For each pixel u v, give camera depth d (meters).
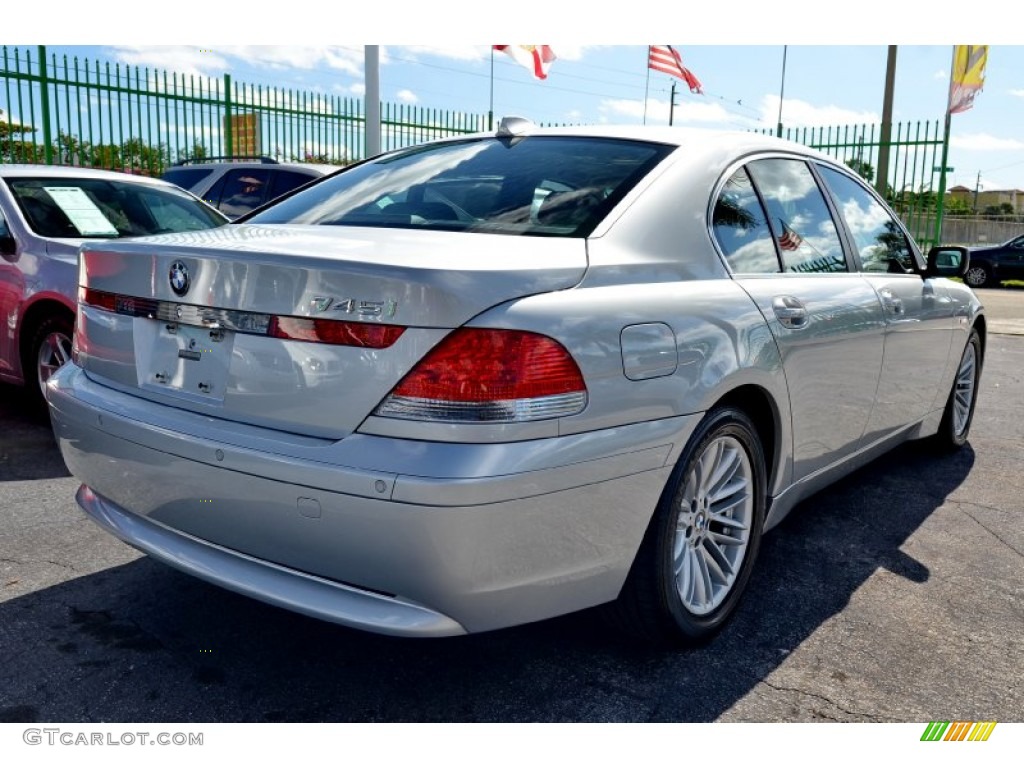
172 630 2.77
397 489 1.98
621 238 2.54
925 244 17.25
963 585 3.29
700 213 2.81
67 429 2.67
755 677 2.60
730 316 2.67
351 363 2.07
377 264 2.06
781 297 2.96
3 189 5.25
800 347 2.99
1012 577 3.38
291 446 2.12
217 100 12.48
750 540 2.95
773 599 3.12
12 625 2.77
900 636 2.88
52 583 3.07
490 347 2.04
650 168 2.82
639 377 2.32
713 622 2.79
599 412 2.21
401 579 2.04
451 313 2.03
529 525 2.10
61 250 4.95
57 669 2.53
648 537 2.47
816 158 3.69
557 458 2.11
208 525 2.30
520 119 3.31
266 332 2.19
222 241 2.45
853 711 2.44
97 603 2.94
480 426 2.02
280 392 2.17
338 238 2.45
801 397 3.06
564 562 2.22
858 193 3.98
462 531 1.99
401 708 2.39
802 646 2.79
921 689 2.57
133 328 2.54
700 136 3.11
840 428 3.43
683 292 2.57
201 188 9.23
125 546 3.41
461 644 2.73
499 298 2.10
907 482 4.52
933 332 4.18
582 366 2.17
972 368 5.09
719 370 2.57
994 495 4.34
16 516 3.68
